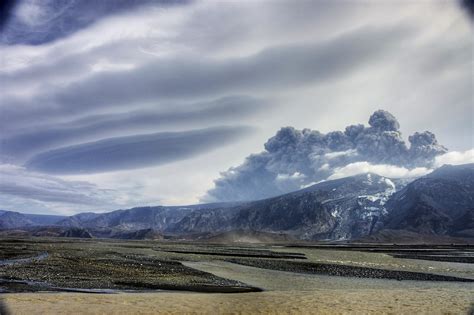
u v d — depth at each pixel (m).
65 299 24.81
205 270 53.19
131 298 26.12
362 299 26.97
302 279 45.16
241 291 33.31
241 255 92.19
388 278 47.66
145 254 83.12
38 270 42.81
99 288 32.50
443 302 26.03
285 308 23.78
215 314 21.98
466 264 72.62
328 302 25.73
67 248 96.00
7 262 51.81
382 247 180.62
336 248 164.25
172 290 33.16
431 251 131.88
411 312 22.95
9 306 22.36
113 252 85.31
